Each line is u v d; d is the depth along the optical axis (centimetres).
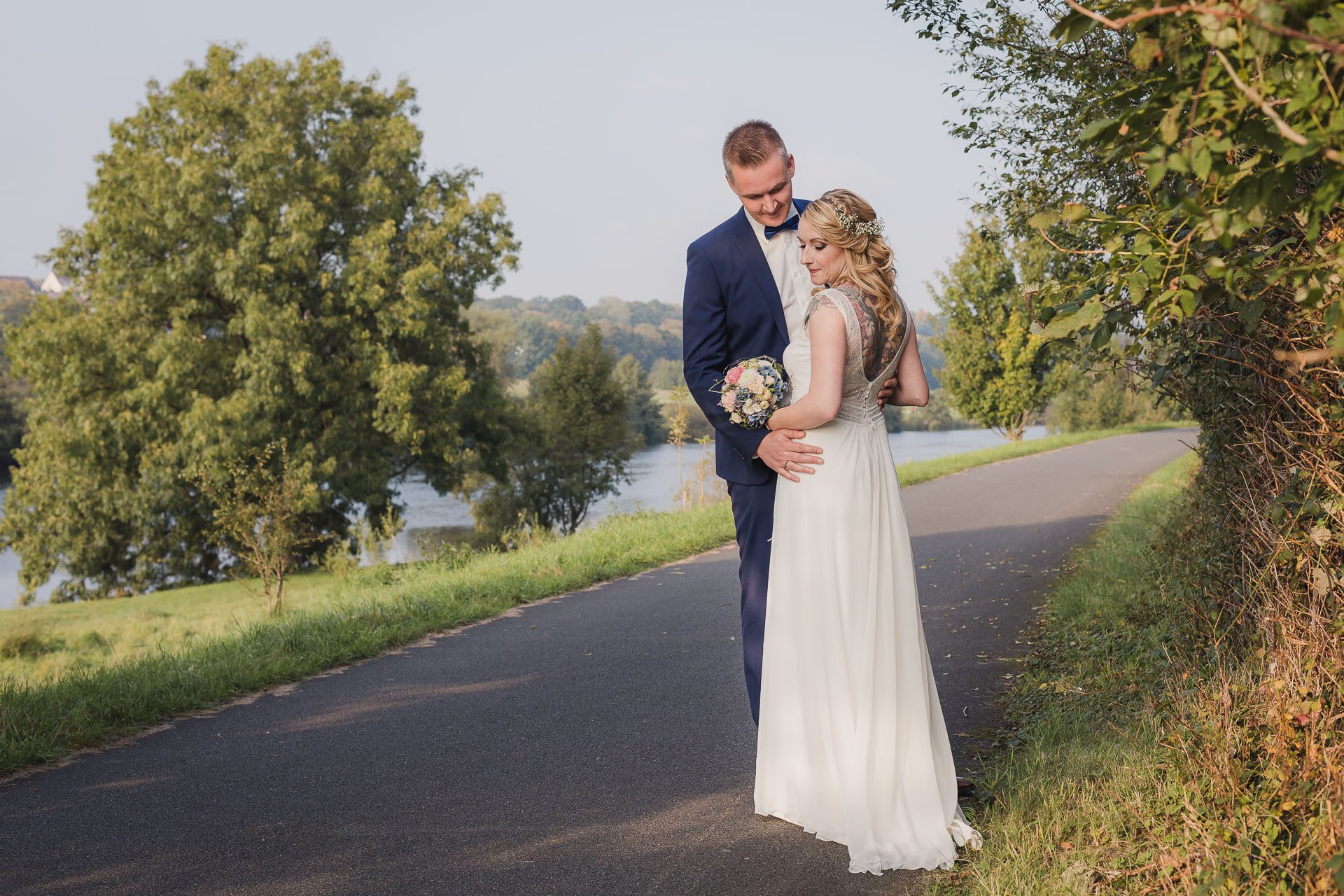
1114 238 221
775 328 407
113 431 2748
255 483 1425
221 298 2862
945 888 301
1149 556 700
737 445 383
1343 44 152
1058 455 2675
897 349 360
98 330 2773
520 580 950
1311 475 298
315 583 2320
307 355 2598
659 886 313
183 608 2134
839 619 342
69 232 2906
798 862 327
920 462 2411
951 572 930
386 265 2766
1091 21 176
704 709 513
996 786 368
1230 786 279
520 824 367
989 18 554
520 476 3928
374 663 653
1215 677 352
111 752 465
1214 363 365
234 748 468
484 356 3284
